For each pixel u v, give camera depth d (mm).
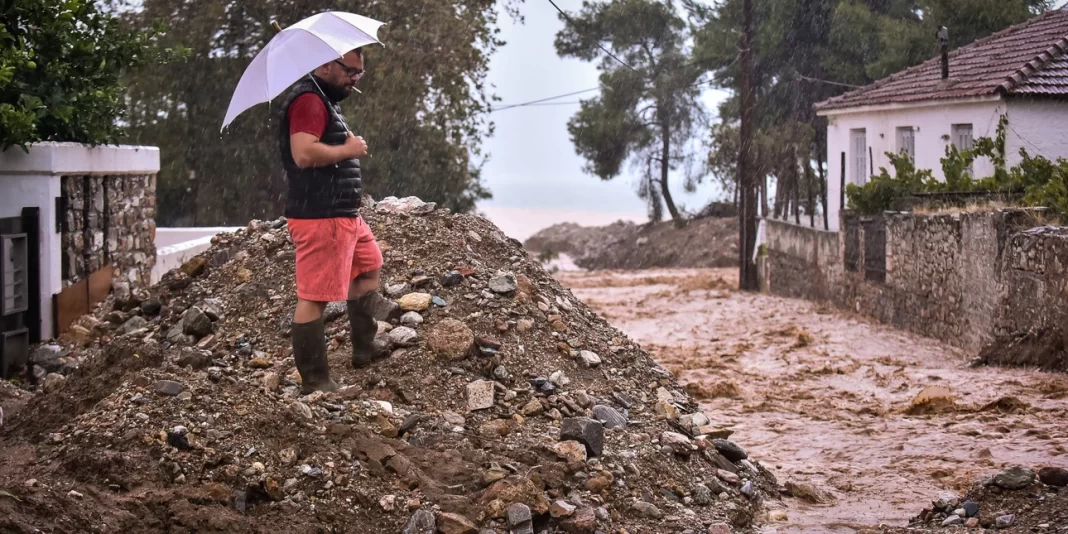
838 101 26047
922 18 33875
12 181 9180
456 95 26031
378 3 25578
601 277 38719
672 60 45625
